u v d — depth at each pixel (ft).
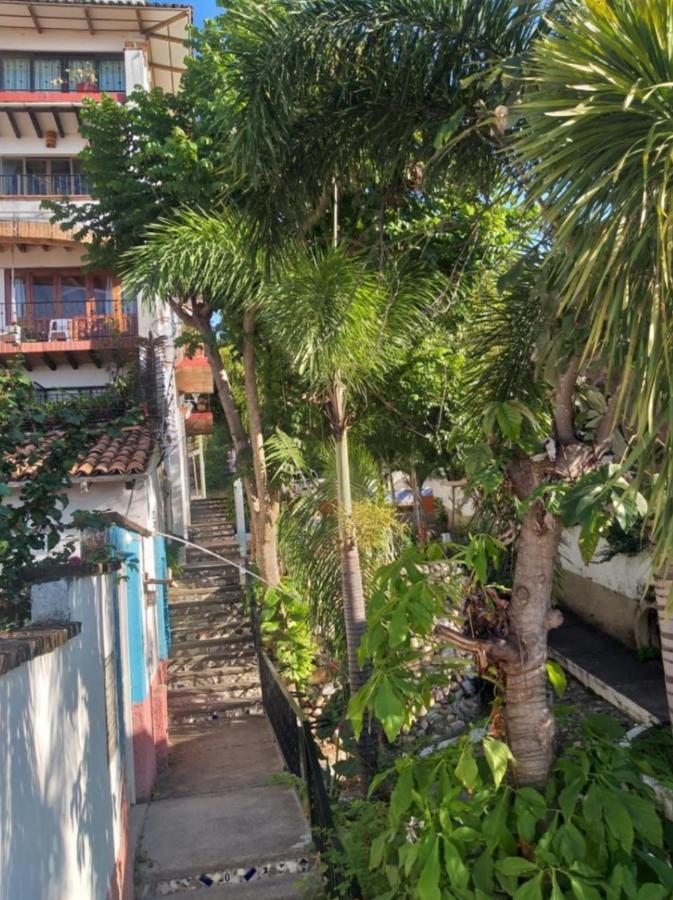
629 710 25.44
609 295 7.93
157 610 33.81
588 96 8.05
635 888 9.58
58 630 10.95
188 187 33.04
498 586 12.32
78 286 59.88
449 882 10.48
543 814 10.62
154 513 41.78
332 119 15.53
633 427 9.82
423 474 33.40
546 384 15.31
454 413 23.73
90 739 14.30
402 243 19.65
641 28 7.68
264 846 20.06
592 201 8.09
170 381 50.88
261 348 30.83
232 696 35.60
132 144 35.99
